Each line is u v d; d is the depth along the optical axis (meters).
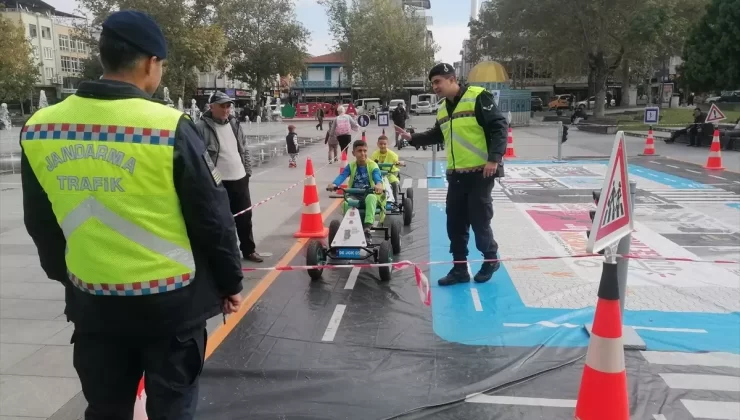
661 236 7.80
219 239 2.20
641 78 54.34
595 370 2.85
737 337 4.59
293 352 4.40
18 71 43.31
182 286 2.16
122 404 2.29
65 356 4.30
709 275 6.09
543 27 34.88
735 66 26.30
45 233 2.25
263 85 59.00
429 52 54.25
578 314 5.10
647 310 5.13
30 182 2.16
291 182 13.19
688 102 57.66
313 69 79.81
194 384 2.29
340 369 4.12
